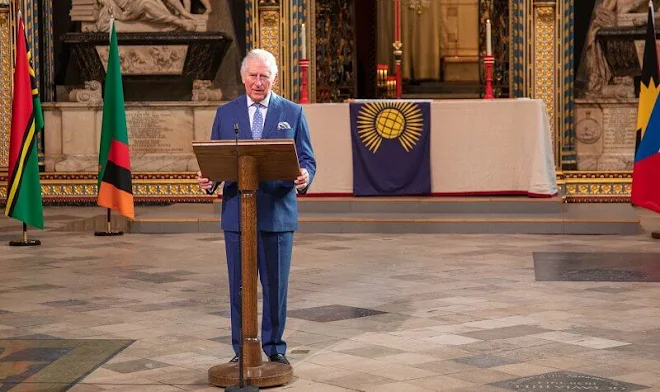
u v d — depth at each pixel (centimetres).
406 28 1659
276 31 1516
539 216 1223
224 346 648
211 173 551
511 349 629
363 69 1664
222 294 828
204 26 1538
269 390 544
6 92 1538
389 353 623
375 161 1269
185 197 1530
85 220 1362
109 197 1170
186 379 568
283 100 584
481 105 1259
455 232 1205
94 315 745
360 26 1662
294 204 580
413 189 1270
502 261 986
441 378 562
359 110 1268
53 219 1366
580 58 1520
